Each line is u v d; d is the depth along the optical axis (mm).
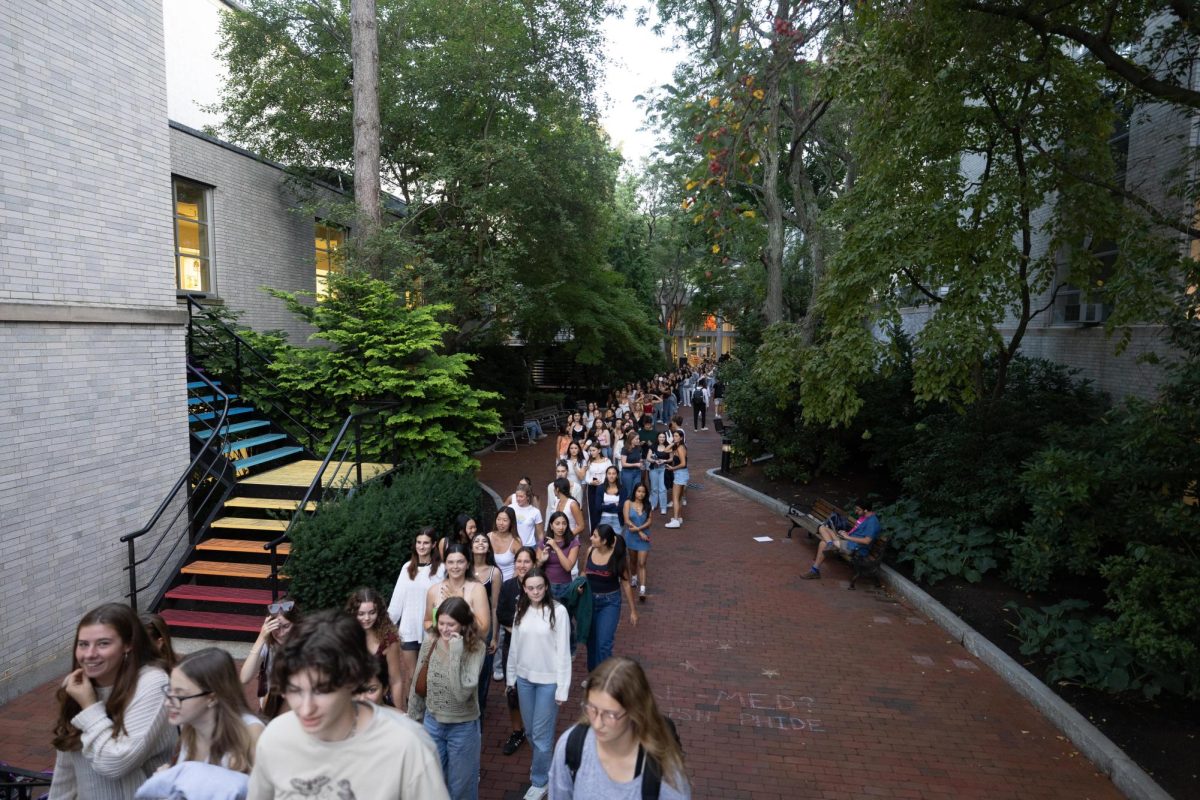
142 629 3414
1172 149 10875
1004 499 10406
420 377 12289
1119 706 6871
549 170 18688
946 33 8906
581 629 6184
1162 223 8172
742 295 30141
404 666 5949
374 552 7895
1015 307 11422
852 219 11961
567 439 14828
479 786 5617
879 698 7266
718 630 8984
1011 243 9719
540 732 5281
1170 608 6207
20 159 7219
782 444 17516
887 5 9141
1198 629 6230
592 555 6953
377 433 12094
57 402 7570
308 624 2393
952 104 9570
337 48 18781
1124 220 9453
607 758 2885
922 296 14500
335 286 12773
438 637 4781
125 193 8531
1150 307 8195
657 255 45469
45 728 6430
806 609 9789
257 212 15422
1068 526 8445
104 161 8234
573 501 9398
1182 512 6543
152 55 8961
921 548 10867
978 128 10805
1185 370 6871
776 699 7211
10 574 7031
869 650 8453
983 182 10281
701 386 32375
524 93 18172
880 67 9930
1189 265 7434
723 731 6582
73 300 7820
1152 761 5988
